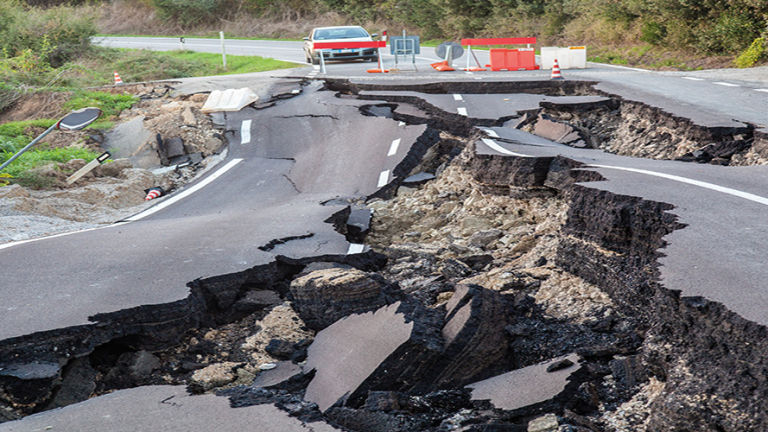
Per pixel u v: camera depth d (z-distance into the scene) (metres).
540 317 5.61
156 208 10.86
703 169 7.84
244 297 6.22
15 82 22.14
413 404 4.37
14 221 9.58
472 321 5.03
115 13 54.00
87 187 11.82
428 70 20.67
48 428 3.82
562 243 6.33
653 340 4.29
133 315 5.23
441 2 36.91
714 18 22.25
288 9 47.59
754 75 15.74
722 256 4.74
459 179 10.38
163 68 28.97
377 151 12.29
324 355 5.09
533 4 32.56
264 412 3.88
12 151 14.32
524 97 15.05
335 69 21.84
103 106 18.03
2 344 4.60
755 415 3.30
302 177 11.97
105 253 6.98
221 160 13.86
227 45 38.75
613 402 4.25
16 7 33.91
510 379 4.64
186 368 5.19
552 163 8.59
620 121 12.28
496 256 7.57
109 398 4.20
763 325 3.54
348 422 4.21
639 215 5.60
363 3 44.31
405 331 4.82
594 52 26.70
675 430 3.58
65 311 5.17
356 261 7.36
